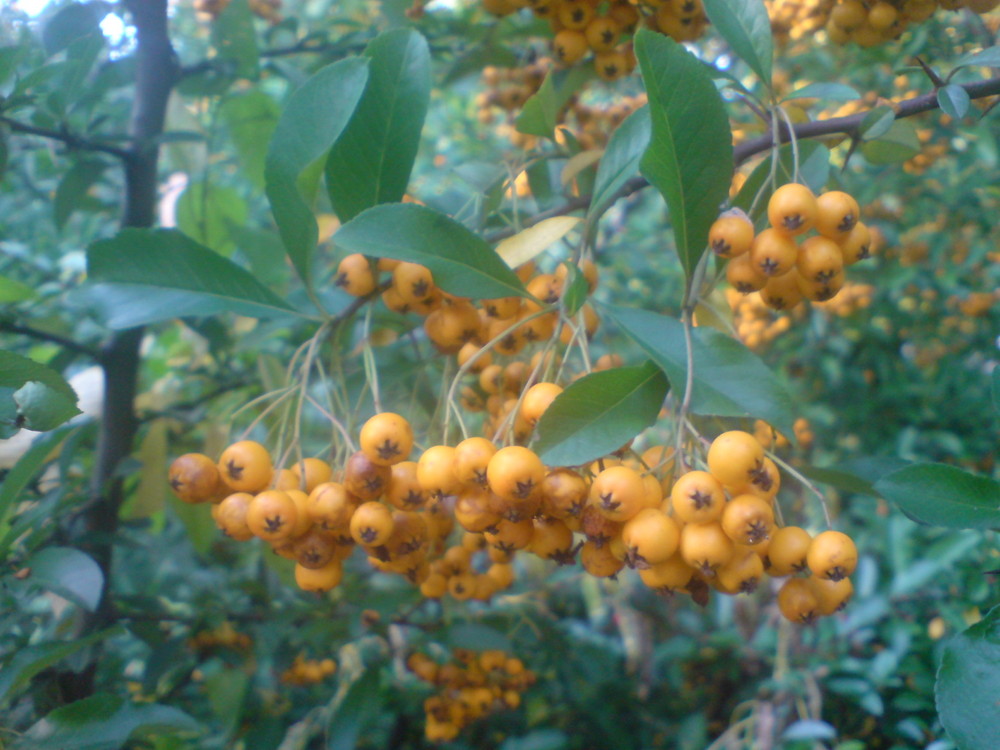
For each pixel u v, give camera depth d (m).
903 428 0.47
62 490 0.21
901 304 0.47
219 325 0.30
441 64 0.34
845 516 0.44
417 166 0.58
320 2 0.43
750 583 0.15
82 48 0.22
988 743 0.14
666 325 0.17
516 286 0.17
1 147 0.22
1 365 0.16
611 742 0.39
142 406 0.31
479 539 0.23
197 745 0.31
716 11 0.19
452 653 0.30
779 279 0.18
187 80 0.29
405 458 0.16
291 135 0.18
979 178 0.40
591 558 0.16
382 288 0.19
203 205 0.30
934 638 0.36
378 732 0.38
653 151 0.16
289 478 0.18
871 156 0.23
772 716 0.35
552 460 0.15
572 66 0.25
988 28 0.30
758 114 0.19
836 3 0.25
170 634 0.29
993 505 0.15
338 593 0.30
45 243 0.35
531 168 0.25
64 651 0.19
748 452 0.14
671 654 0.40
